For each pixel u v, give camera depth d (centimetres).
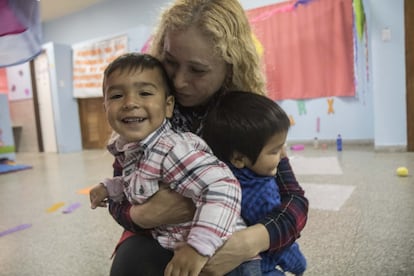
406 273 106
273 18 385
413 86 313
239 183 64
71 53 544
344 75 362
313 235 138
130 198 71
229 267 60
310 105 387
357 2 313
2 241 156
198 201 61
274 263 69
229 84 74
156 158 65
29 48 89
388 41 318
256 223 66
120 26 535
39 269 127
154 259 67
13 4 83
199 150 64
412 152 315
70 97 549
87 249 142
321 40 366
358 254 120
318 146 384
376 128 329
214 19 66
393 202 171
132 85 66
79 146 561
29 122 571
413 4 306
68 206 207
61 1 532
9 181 308
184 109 78
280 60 389
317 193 195
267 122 63
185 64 68
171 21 68
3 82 588
